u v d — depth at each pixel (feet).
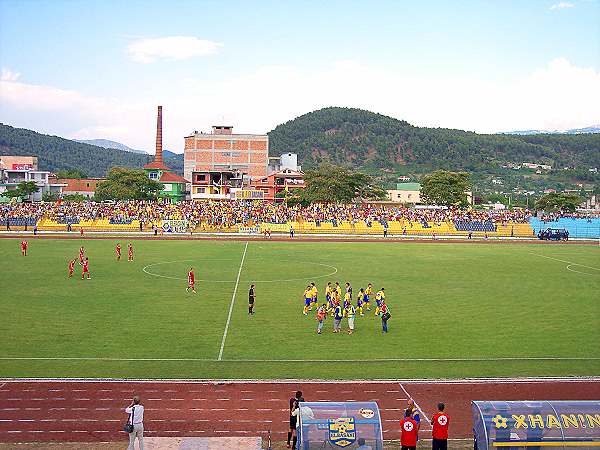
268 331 138.72
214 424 86.99
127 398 95.25
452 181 569.64
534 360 118.52
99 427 84.79
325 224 401.70
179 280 205.77
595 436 70.38
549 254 304.71
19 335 130.41
